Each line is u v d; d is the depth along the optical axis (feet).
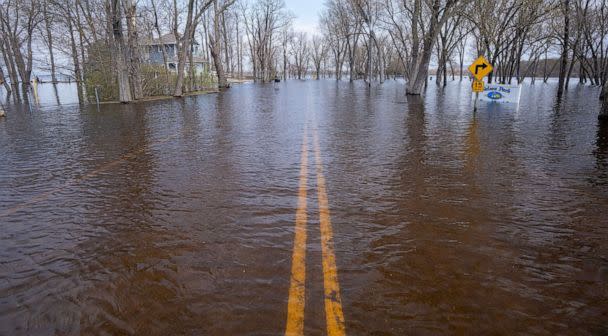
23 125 45.21
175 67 178.91
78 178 21.54
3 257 12.23
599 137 32.65
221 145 30.78
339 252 12.20
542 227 14.15
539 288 10.18
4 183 20.83
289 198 17.56
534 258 11.80
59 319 9.06
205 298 9.77
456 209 16.06
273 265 11.39
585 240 13.05
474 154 26.76
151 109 63.72
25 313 9.32
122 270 11.27
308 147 29.73
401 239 13.16
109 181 20.81
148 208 16.47
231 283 10.43
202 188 19.24
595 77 136.98
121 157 26.91
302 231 13.84
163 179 21.02
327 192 18.43
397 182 20.08
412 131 37.27
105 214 15.88
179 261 11.72
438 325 8.68
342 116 50.88
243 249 12.44
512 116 48.65
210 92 118.52
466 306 9.40
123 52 75.36
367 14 157.99
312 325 8.64
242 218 15.15
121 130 39.99
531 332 8.46
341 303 9.48
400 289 10.12
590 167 22.85
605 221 14.65
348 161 24.98
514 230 13.89
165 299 9.78
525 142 30.99
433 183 19.85
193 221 14.90
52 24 101.30
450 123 42.75
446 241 13.00
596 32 130.52
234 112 57.31
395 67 321.11
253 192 18.47
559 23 102.06
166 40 174.50
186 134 36.68
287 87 157.48
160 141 32.99
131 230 14.15
